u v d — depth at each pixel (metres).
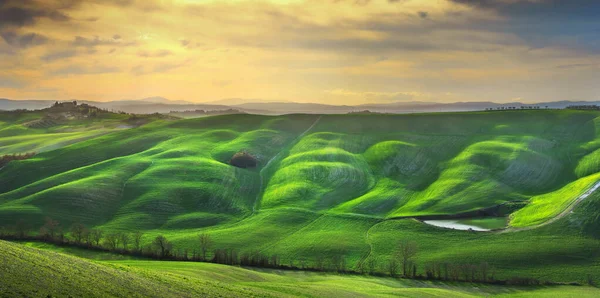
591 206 142.88
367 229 144.12
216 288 53.84
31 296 34.78
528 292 99.56
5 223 148.88
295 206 165.38
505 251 124.00
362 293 71.19
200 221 157.25
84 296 38.06
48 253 51.69
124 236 135.25
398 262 119.12
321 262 117.81
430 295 79.38
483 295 96.19
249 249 129.75
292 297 57.12
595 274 111.50
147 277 52.16
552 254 121.44
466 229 141.75
